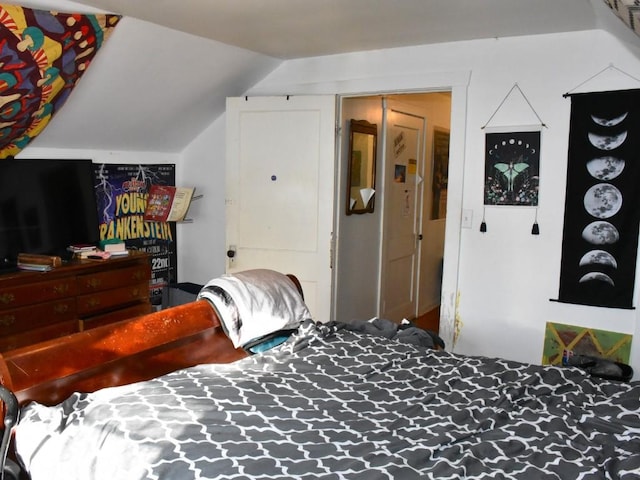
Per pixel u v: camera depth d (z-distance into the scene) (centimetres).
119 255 388
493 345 358
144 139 440
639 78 303
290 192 401
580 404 193
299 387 197
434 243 575
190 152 481
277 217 407
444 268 368
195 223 487
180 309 220
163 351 209
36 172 363
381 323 277
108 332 190
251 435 159
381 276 473
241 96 437
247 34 338
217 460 144
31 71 291
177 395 179
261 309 244
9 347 319
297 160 397
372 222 457
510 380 211
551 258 335
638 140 306
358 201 432
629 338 317
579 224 325
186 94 407
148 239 466
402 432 167
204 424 162
